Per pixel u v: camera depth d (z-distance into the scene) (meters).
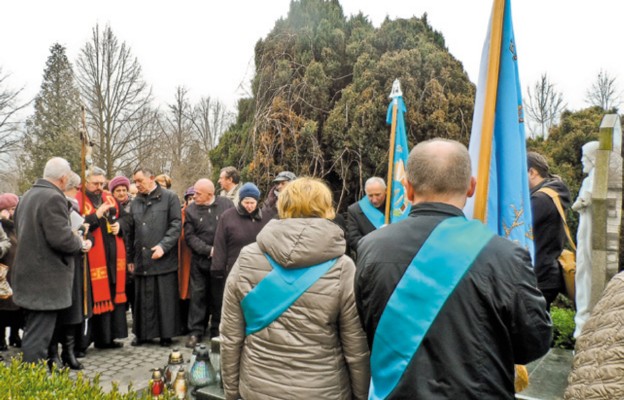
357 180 8.22
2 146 21.42
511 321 1.36
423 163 1.58
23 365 2.71
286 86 8.66
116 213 5.38
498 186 2.46
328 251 1.94
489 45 2.42
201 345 3.68
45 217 3.77
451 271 1.40
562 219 3.68
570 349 3.93
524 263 1.40
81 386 2.39
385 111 7.89
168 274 5.34
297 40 9.09
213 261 4.76
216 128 31.52
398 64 8.12
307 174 8.18
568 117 9.12
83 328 4.83
